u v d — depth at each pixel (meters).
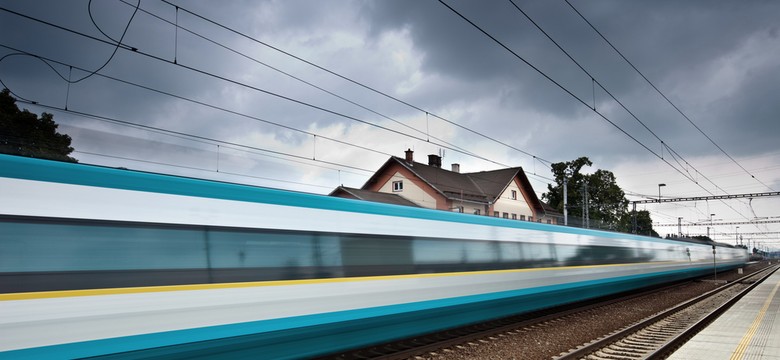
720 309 15.58
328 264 7.58
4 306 4.70
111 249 5.46
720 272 41.62
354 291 7.87
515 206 42.31
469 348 9.41
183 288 5.89
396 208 9.09
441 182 37.03
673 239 26.77
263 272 6.71
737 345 9.47
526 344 9.91
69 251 5.18
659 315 13.81
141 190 5.84
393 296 8.55
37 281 4.93
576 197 52.44
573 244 15.00
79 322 5.11
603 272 16.58
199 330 5.97
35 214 5.05
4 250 4.81
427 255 9.45
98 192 5.52
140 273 5.60
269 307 6.70
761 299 18.34
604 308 15.91
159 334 5.64
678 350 9.04
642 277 20.06
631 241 19.67
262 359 6.79
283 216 7.15
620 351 9.61
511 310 11.92
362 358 8.41
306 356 7.39
